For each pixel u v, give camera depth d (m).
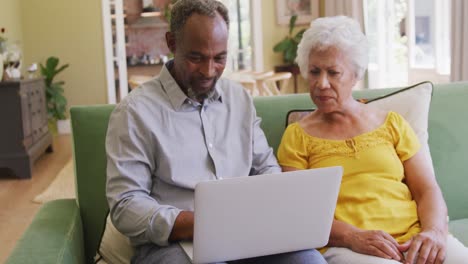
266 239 1.38
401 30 6.71
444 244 1.60
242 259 1.54
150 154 1.62
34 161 5.84
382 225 1.69
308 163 1.82
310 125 1.85
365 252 1.57
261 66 8.34
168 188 1.65
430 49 6.33
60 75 8.00
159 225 1.49
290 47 8.13
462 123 2.14
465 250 1.61
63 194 4.46
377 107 1.96
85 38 7.96
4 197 4.50
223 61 1.62
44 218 1.72
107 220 1.80
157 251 1.51
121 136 1.60
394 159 1.77
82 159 1.90
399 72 6.79
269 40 8.34
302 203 1.38
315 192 1.38
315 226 1.42
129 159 1.58
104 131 1.91
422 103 1.95
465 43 4.73
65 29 7.92
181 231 1.48
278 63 8.42
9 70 5.43
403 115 1.93
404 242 1.66
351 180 1.75
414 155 1.80
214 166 1.68
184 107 1.67
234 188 1.30
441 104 2.13
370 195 1.72
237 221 1.33
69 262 1.48
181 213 1.50
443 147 2.11
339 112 1.80
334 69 1.74
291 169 1.81
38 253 1.42
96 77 8.03
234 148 1.75
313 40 1.75
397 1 6.70
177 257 1.45
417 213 1.74
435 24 6.09
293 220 1.39
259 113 2.01
